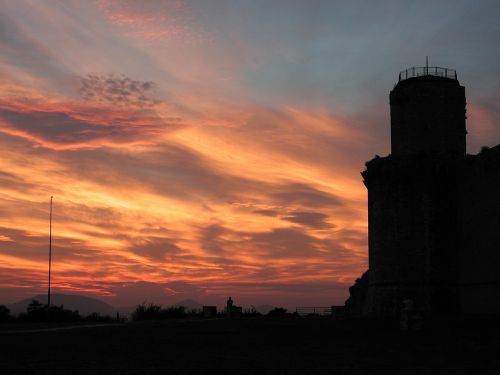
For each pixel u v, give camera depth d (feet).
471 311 164.96
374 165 183.62
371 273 187.42
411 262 173.88
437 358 83.10
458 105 186.80
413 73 192.34
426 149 182.80
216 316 238.27
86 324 203.21
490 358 82.12
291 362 81.66
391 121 193.98
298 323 161.17
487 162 163.22
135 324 188.75
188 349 100.63
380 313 173.99
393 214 178.60
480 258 163.53
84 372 75.82
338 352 92.12
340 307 173.37
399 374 70.33
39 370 78.48
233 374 72.23
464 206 172.96
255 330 139.64
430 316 155.22
